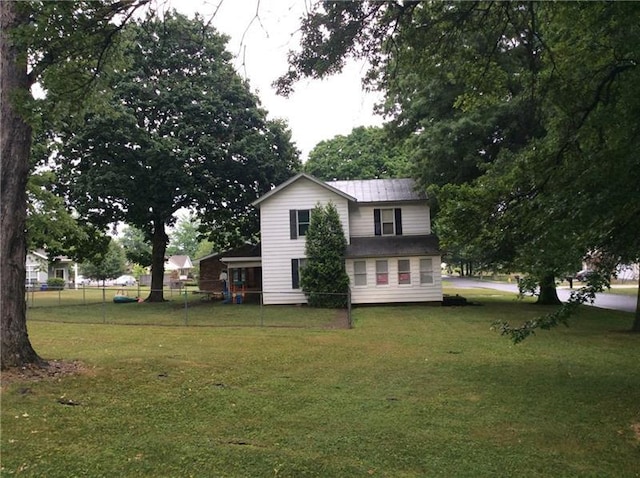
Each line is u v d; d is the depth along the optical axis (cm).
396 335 1398
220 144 2631
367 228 2705
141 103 2534
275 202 2567
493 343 1249
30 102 741
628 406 705
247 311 2206
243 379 839
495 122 1917
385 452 529
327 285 2391
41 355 971
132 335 1355
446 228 851
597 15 688
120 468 474
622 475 483
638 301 1440
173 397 712
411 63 896
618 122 670
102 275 6669
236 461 497
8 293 802
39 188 1841
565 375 891
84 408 642
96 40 751
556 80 851
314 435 577
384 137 2673
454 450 539
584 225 614
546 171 768
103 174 2383
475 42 920
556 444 561
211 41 2645
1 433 543
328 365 970
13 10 802
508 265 874
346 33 757
